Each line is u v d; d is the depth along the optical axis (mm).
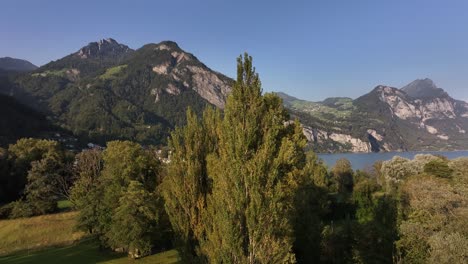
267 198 17781
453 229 31609
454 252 27906
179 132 24359
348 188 101625
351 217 69750
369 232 37438
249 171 18078
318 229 39625
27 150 93125
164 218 46719
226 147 19219
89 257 46531
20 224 61562
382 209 43125
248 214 17781
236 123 19328
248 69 20297
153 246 47969
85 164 73688
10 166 86875
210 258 19266
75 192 65688
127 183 50719
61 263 43625
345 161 106750
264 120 19531
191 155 22891
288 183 19875
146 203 44000
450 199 33781
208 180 22609
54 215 67875
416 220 34719
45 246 54062
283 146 19297
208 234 19891
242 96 19969
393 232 36969
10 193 85062
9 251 51812
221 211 18281
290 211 21359
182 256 22750
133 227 43000
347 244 39281
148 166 56062
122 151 56094
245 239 18250
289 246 18078
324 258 38594
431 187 38688
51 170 77188
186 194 22609
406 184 53375
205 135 23969
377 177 104125
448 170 60438
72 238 57562
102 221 48344
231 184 18500
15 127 161375
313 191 57375
